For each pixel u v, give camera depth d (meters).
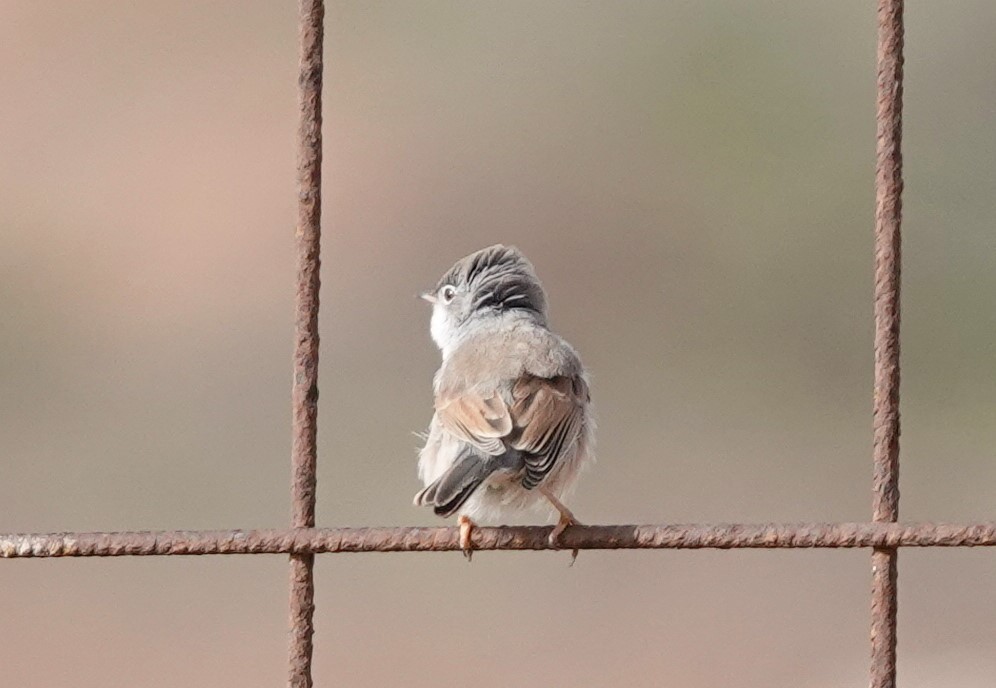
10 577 14.98
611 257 20.41
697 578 14.63
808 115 21.64
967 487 16.77
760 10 22.38
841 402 18.09
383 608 14.40
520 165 21.14
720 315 19.50
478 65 22.80
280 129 21.11
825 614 13.95
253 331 18.56
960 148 20.48
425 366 18.06
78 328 18.67
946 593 14.16
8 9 22.81
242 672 13.23
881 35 5.18
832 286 19.92
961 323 19.31
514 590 14.49
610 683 12.85
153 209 20.16
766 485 16.05
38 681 12.87
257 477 16.61
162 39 22.73
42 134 21.25
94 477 16.56
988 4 20.98
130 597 14.60
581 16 23.52
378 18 23.67
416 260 19.45
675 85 22.03
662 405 18.14
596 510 15.54
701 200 20.89
